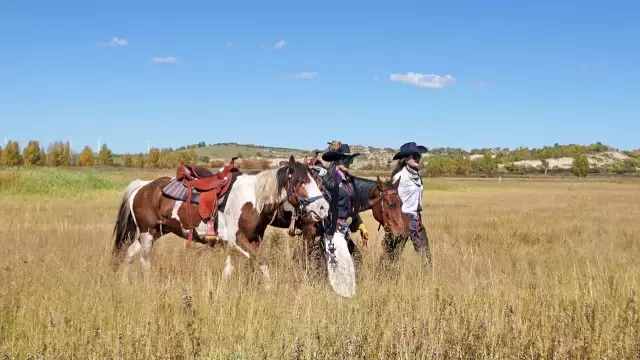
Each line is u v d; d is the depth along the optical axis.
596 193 57.78
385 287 7.67
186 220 9.85
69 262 9.16
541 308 6.82
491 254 12.12
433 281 7.99
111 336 5.77
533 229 18.17
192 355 5.45
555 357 5.54
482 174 161.88
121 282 8.01
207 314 6.43
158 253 10.77
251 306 6.59
